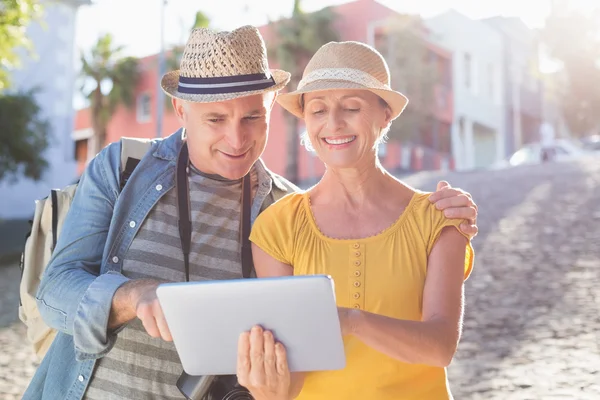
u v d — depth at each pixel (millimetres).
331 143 2223
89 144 36938
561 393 5344
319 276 1771
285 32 25359
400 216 2242
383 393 2145
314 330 1852
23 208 26062
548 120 45719
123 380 2500
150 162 2637
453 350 2072
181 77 2537
